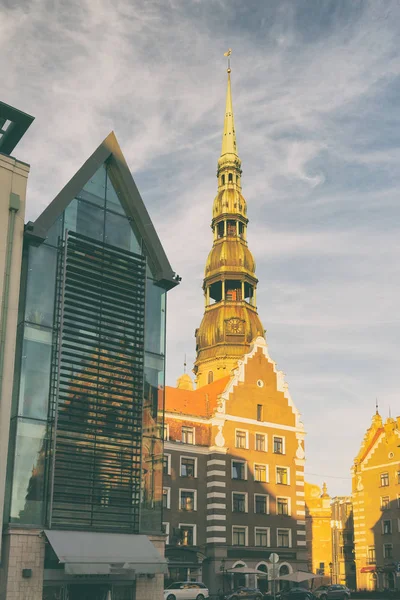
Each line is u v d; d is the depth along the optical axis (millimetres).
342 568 92375
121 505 32969
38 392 31547
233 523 59188
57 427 31766
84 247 35188
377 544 75750
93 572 29578
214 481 59156
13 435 30375
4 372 30109
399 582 71688
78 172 35875
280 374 67375
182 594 48469
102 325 34688
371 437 81562
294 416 66812
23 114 34188
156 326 36969
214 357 96312
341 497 97500
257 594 52406
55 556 30109
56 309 33188
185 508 57875
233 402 62969
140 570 31000
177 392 66125
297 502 64062
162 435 35594
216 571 56719
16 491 29703
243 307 98500
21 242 32281
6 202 32156
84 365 33469
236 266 99688
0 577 28469
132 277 36938
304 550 62844
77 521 31266
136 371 35500
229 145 108438
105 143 37562
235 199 103250
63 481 31531
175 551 54375
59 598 29766
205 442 60812
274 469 63594
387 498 76125
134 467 33969
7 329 30672
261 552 59938
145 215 37688
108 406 33656
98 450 32938
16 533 29000
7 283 31234
